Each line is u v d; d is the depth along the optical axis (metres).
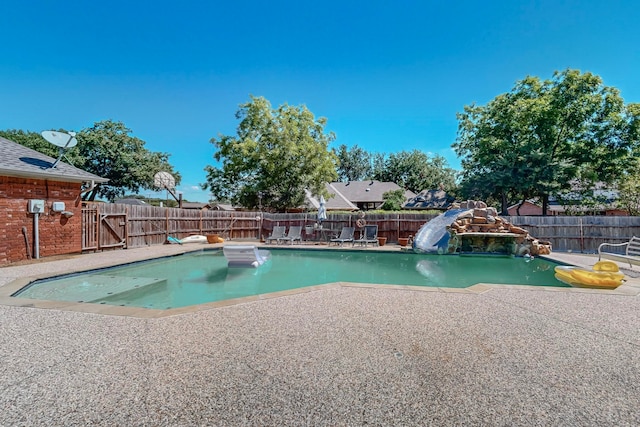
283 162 24.53
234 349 3.24
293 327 3.89
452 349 3.26
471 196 25.69
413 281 8.19
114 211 12.30
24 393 2.43
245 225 17.95
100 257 10.16
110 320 4.12
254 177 25.53
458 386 2.55
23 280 6.54
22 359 3.01
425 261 11.18
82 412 2.20
